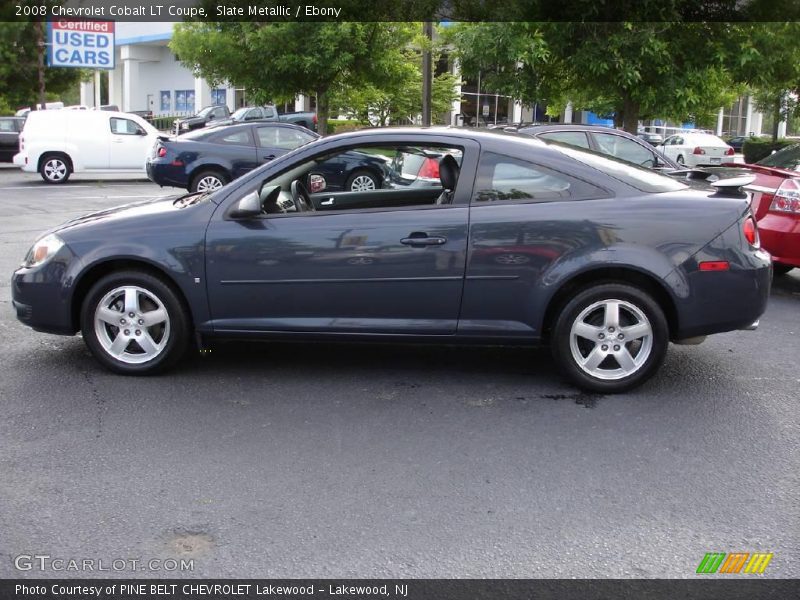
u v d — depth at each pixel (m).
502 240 5.12
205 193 5.88
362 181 10.09
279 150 15.45
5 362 5.83
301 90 18.27
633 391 5.38
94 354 5.52
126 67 45.66
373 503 3.81
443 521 3.65
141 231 5.36
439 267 5.16
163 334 5.45
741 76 12.63
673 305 5.12
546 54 11.95
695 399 5.26
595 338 5.21
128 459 4.26
